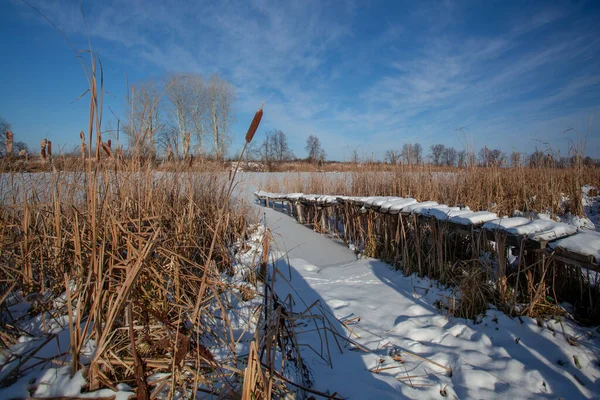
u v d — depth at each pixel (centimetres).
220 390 155
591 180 830
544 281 276
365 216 533
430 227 368
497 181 592
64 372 143
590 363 204
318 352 225
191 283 231
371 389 183
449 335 249
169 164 349
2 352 152
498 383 191
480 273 296
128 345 166
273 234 622
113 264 188
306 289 351
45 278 241
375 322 278
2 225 241
